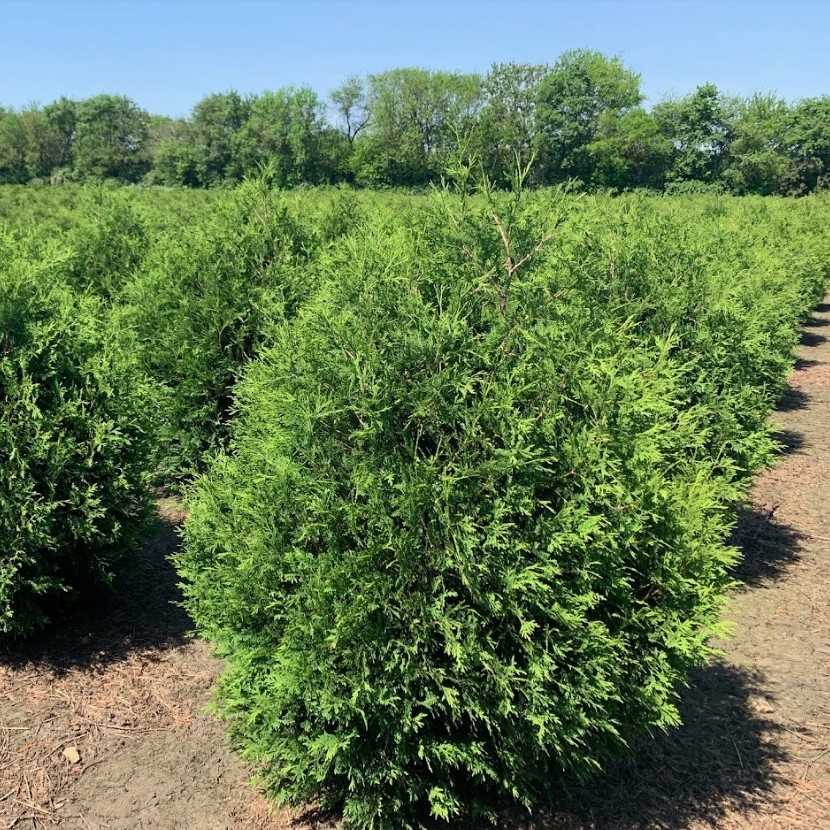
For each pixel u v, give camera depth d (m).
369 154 65.38
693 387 6.14
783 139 62.78
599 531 3.11
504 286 3.60
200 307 7.05
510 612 3.13
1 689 4.62
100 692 4.63
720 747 4.36
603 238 6.32
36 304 4.91
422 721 3.22
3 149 70.94
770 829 3.73
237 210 7.84
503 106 61.31
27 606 4.86
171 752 4.13
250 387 4.25
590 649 3.20
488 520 3.11
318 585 3.06
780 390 7.88
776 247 16.36
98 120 74.00
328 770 3.40
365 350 3.28
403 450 3.25
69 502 4.77
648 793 3.94
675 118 63.88
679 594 3.52
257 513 3.37
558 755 3.39
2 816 3.63
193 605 3.84
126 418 5.02
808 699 4.88
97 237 9.73
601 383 3.39
